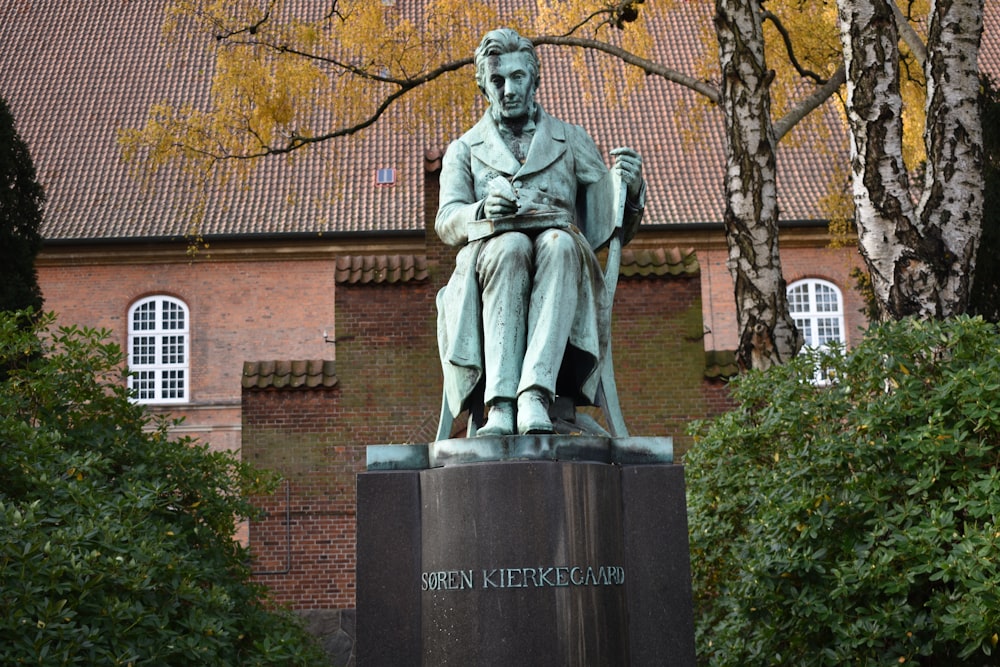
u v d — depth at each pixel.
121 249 29.12
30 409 8.37
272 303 29.31
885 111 9.99
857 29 10.09
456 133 16.23
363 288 18.27
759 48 11.89
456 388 5.88
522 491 5.24
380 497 5.43
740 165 11.79
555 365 5.63
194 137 15.86
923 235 9.94
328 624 17.38
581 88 31.03
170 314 29.47
